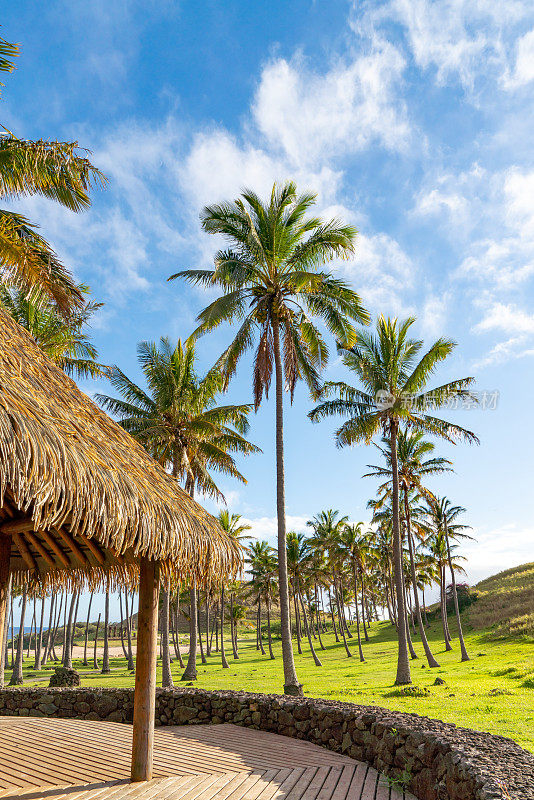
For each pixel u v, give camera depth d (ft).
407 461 101.86
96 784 19.62
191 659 100.17
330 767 22.21
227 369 63.87
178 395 83.30
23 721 32.81
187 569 21.13
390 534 158.40
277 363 62.80
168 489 21.67
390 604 212.84
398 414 72.38
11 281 35.70
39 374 20.49
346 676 95.50
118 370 84.38
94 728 30.35
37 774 20.95
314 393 67.72
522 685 62.69
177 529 18.78
